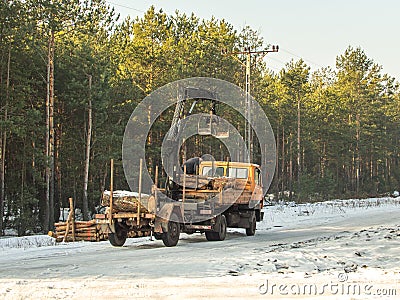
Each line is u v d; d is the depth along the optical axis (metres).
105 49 41.56
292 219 32.06
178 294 9.15
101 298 8.92
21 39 33.22
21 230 34.06
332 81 98.25
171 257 14.51
